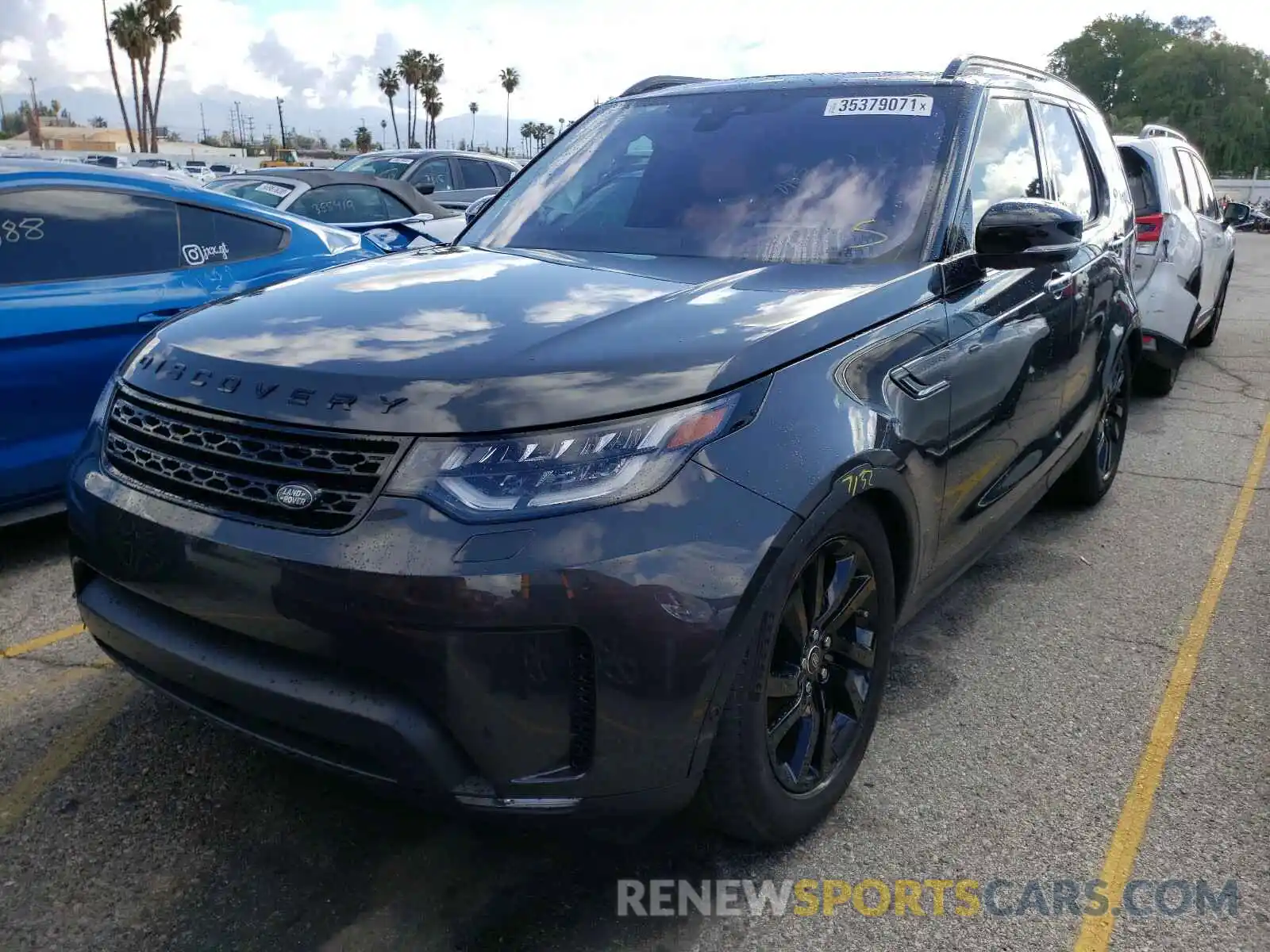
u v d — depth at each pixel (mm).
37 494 4199
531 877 2428
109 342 4332
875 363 2533
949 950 2229
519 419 1998
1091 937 2270
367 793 2734
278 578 2014
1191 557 4516
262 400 2137
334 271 3041
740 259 3027
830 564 2447
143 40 58781
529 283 2703
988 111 3479
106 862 2449
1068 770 2902
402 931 2246
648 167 3520
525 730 1980
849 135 3361
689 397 2096
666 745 2041
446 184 12641
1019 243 2961
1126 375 5000
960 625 3820
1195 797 2785
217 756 2887
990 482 3240
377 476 1988
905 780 2836
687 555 1995
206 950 2182
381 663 1965
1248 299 13859
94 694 3213
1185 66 79375
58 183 4398
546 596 1913
